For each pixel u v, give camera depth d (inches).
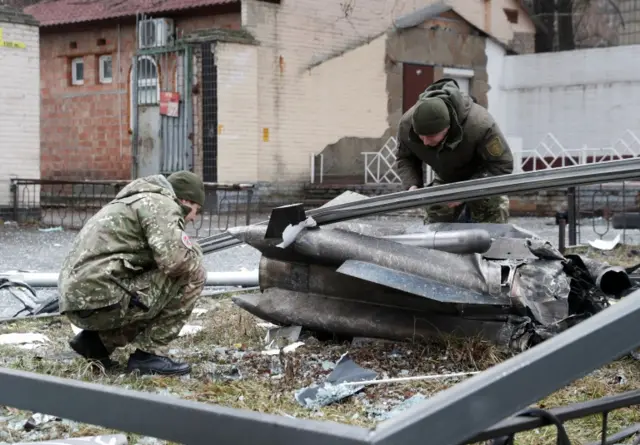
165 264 170.6
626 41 1381.6
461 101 240.5
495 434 80.0
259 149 797.2
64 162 904.3
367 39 866.1
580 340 60.4
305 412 148.9
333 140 849.5
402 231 199.9
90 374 174.4
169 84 783.1
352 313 198.5
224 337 220.7
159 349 178.4
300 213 191.9
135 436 134.6
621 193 707.4
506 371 59.4
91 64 874.8
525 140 941.8
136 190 176.4
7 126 663.1
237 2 774.5
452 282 179.5
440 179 266.1
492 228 204.1
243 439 63.0
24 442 132.4
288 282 208.2
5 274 286.8
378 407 151.3
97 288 168.9
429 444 57.8
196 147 770.8
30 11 938.7
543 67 928.3
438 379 166.1
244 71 772.6
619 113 882.1
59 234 591.5
